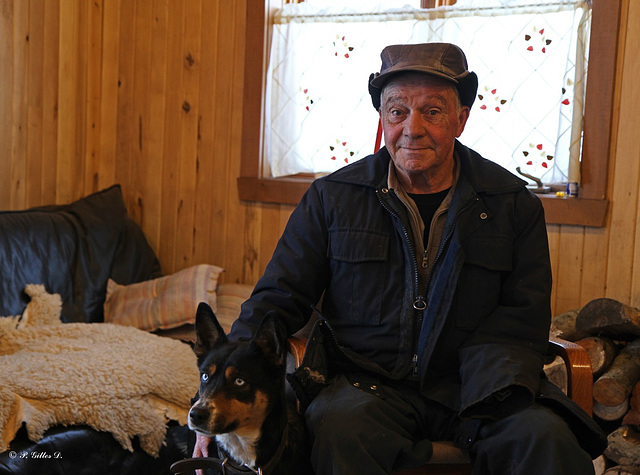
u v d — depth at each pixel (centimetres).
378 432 170
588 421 174
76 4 363
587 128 290
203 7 355
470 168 204
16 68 332
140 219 379
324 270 209
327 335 196
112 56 376
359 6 326
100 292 325
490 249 197
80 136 372
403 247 200
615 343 277
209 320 185
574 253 297
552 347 199
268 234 351
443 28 311
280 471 175
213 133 359
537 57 301
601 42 285
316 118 338
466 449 181
